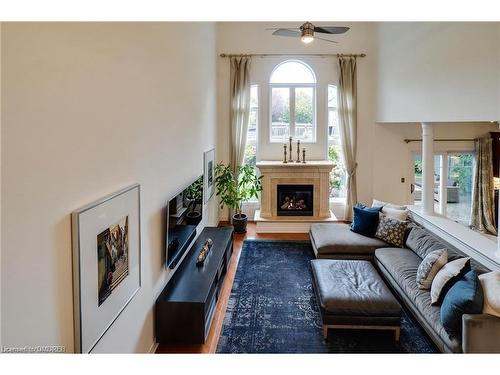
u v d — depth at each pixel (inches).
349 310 128.7
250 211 302.4
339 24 276.5
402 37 220.2
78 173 71.5
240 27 282.4
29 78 56.7
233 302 161.8
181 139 157.2
